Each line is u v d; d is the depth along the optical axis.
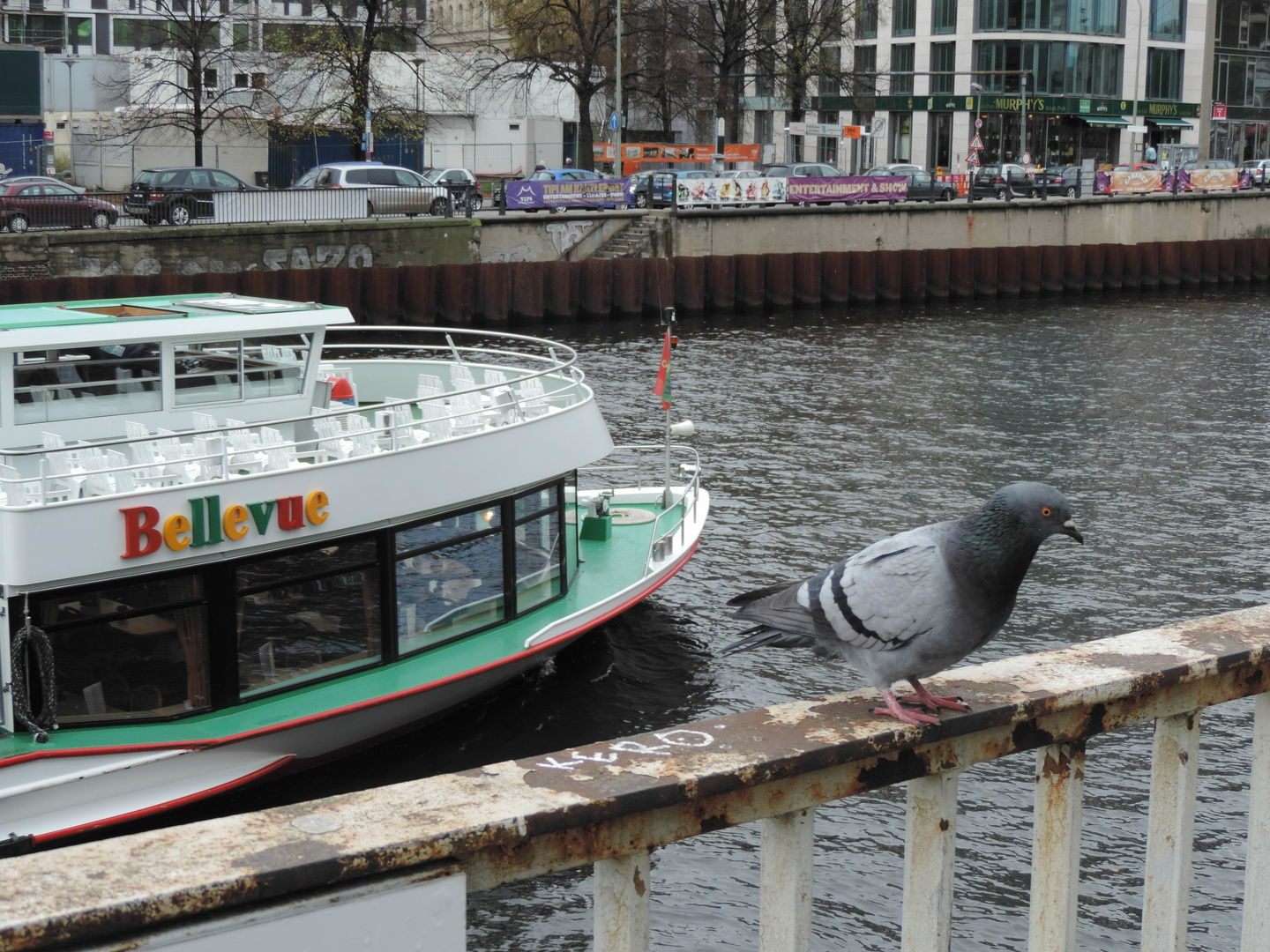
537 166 79.25
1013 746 2.63
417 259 50.09
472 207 53.09
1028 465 28.11
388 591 13.22
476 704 15.45
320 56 61.69
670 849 12.52
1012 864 12.42
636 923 2.22
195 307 14.44
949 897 2.62
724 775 2.21
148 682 11.59
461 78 79.69
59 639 11.12
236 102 65.31
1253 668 2.91
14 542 10.70
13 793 10.70
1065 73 94.44
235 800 12.67
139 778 11.40
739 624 18.34
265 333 13.84
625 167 73.12
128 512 11.17
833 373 39.88
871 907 11.66
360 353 43.25
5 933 1.62
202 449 12.77
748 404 34.47
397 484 13.11
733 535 22.48
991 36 92.50
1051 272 64.62
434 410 15.28
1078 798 2.72
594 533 18.11
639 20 76.50
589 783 2.15
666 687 16.25
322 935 1.87
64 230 43.31
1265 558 21.64
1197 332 50.97
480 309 49.91
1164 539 22.62
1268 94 108.38
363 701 12.60
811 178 61.12
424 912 1.95
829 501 24.84
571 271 51.16
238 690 12.16
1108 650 2.90
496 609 14.55
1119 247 66.94
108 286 42.31
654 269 53.69
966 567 3.11
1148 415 33.78
